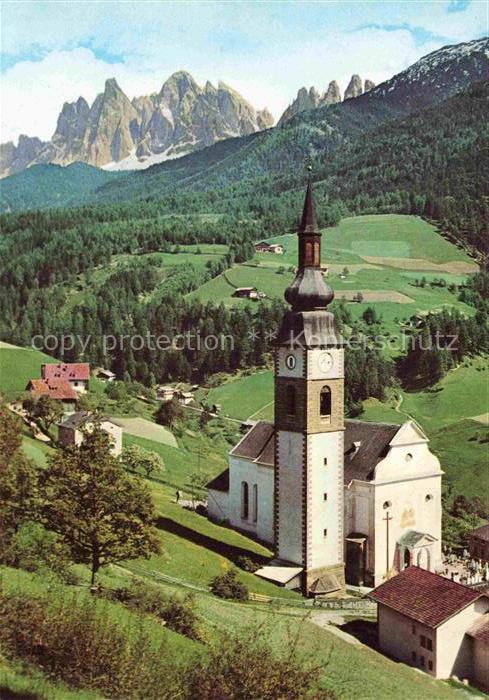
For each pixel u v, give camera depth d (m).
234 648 37.88
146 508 57.97
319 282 88.81
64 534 55.56
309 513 87.81
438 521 98.56
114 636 37.00
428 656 69.00
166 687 35.28
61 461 56.78
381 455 94.75
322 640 69.38
